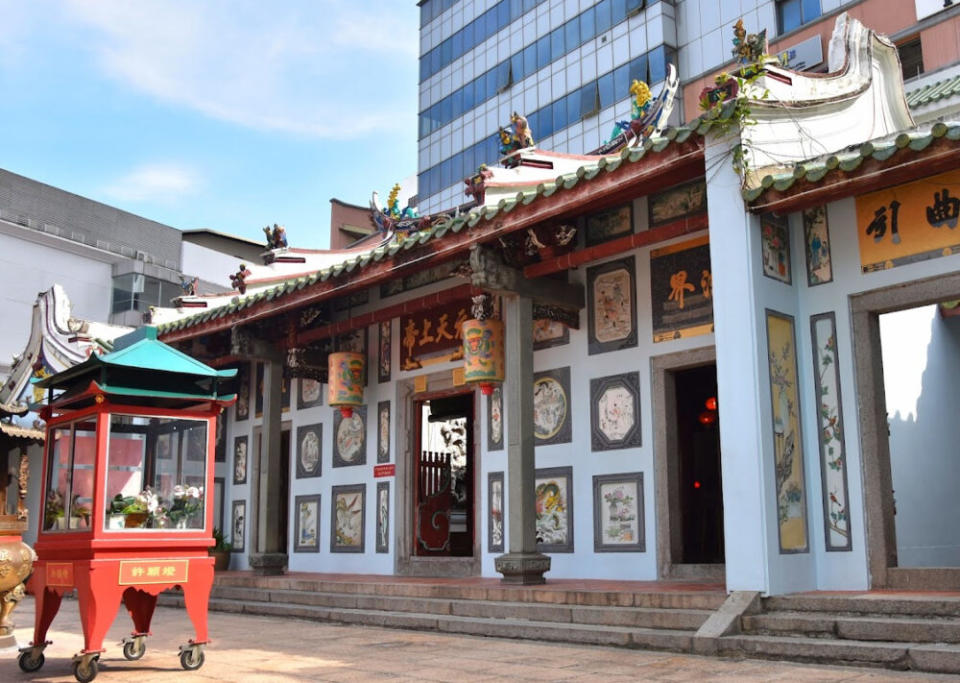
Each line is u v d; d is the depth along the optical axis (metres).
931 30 22.41
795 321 8.66
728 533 7.94
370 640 8.42
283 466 16.45
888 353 12.12
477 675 6.21
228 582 13.38
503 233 9.95
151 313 17.81
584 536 10.96
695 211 10.13
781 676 5.89
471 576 12.31
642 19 29.34
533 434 10.36
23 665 6.82
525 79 33.69
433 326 13.43
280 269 17.41
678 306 10.37
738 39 8.98
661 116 12.88
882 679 5.67
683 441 11.99
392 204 18.02
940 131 6.96
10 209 30.34
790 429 8.27
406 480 13.64
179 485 6.95
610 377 10.95
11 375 17.83
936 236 7.98
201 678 6.27
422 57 39.22
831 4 25.20
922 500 12.09
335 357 14.11
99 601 6.31
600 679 5.96
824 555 8.25
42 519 7.18
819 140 9.36
